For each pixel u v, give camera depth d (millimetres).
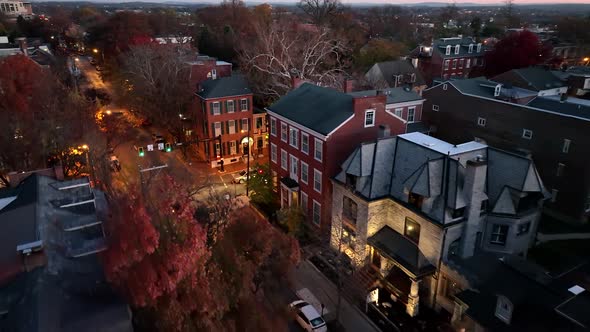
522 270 22078
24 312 12297
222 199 34344
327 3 97688
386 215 29328
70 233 17953
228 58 85125
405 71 70688
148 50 59344
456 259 25750
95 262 15953
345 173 29781
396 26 133750
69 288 14023
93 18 156875
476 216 25531
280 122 38031
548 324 18203
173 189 19375
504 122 43875
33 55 80812
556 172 38875
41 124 41875
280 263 20375
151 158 53594
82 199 21516
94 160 40562
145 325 13391
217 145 51938
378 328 25500
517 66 77062
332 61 69562
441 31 125438
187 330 13047
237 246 18266
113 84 79250
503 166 27109
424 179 25734
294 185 36781
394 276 28109
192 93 54250
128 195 19609
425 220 25828
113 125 54125
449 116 50781
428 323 25828
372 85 62875
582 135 36156
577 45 104438
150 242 12727
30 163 41062
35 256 14023
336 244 32156
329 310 26875
